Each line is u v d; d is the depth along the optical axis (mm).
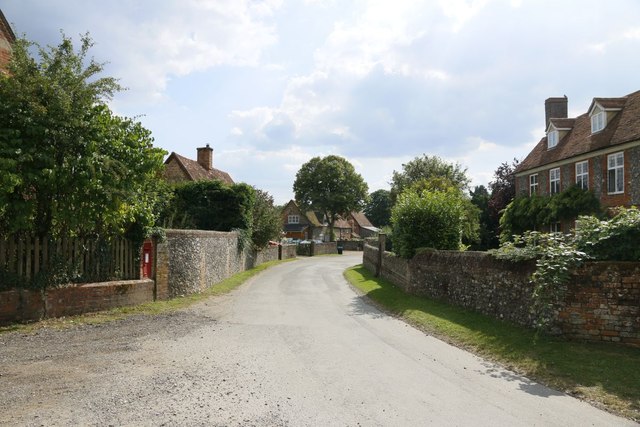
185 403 5715
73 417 5137
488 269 12047
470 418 5582
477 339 9766
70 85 10688
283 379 6945
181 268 16203
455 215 18328
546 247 9992
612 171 23047
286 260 45906
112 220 11828
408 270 18094
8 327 9680
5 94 9766
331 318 12938
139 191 12977
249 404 5789
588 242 9203
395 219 19250
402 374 7438
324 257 54625
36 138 9969
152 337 9531
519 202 29734
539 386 6914
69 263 11516
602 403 6121
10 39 16766
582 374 7152
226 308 14289
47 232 11023
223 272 22766
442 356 8750
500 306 11320
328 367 7742
